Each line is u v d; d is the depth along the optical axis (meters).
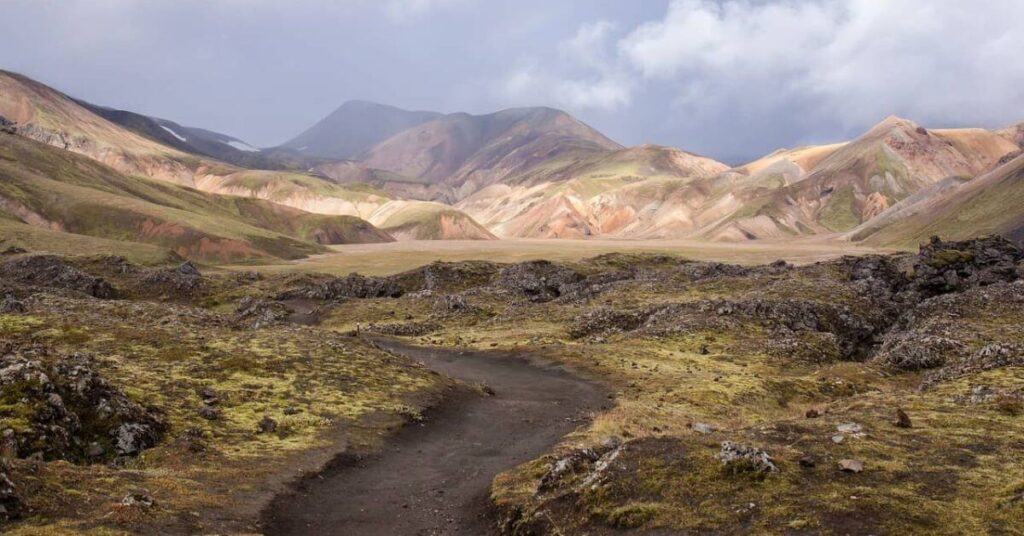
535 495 25.73
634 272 162.88
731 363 70.75
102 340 56.78
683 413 45.47
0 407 29.67
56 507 22.12
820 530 18.86
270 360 53.38
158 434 35.12
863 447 25.41
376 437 39.25
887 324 92.31
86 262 166.12
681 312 94.19
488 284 156.38
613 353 74.00
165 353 53.19
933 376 50.75
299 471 31.88
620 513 21.80
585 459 27.83
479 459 36.00
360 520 26.28
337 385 49.38
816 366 72.44
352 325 112.88
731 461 23.64
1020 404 31.14
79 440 31.08
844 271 121.88
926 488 21.25
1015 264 107.25
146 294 154.38
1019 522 18.44
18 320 64.81
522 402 52.88
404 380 53.59
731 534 19.55
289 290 161.88
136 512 22.30
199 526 22.91
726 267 150.75
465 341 91.56
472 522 25.92
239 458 32.81
